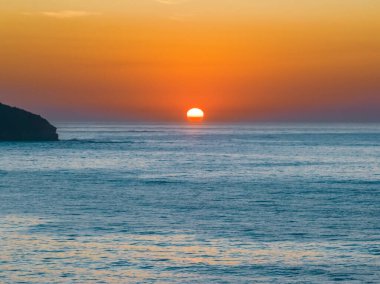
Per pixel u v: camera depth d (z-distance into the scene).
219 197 109.06
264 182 136.62
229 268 60.78
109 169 172.00
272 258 64.06
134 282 56.56
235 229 77.62
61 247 67.81
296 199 106.31
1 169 170.38
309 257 64.44
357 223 81.81
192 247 68.19
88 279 57.28
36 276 57.97
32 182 135.25
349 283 56.72
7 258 63.38
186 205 98.38
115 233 74.88
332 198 107.69
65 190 119.31
